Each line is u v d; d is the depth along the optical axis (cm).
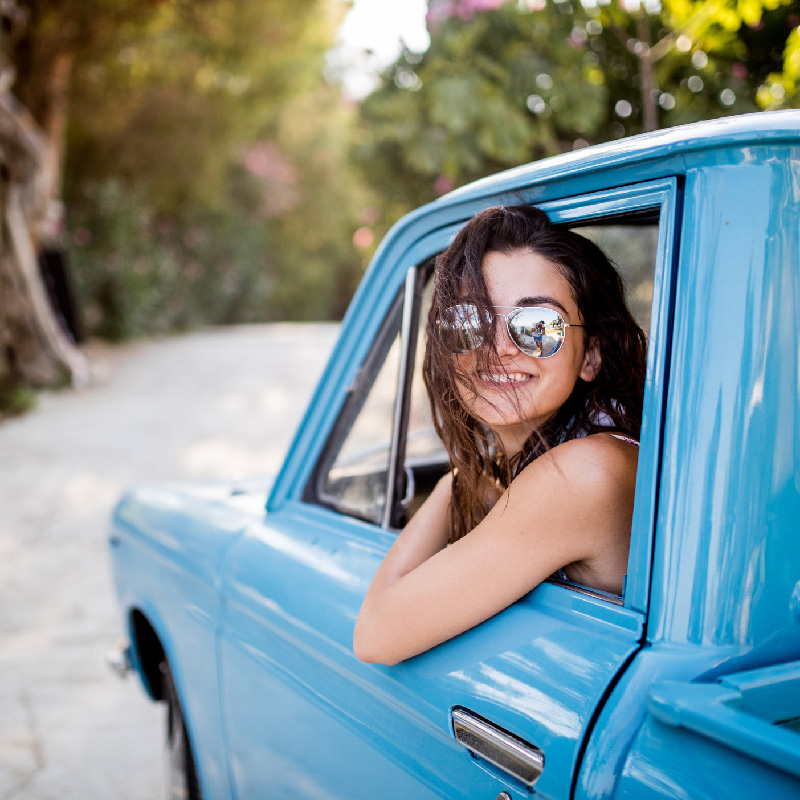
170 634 197
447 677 109
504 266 111
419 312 146
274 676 148
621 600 101
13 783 273
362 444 157
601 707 91
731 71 285
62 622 411
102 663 365
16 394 1041
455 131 431
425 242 142
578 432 120
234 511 192
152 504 226
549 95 386
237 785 169
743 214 92
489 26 418
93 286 1795
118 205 1842
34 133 1164
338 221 2753
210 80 1738
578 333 113
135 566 223
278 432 885
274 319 2972
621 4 321
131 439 858
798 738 76
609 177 106
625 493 106
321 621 136
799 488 92
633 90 350
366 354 158
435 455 163
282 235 2872
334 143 2650
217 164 1964
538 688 98
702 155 95
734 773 81
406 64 502
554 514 105
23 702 329
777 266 91
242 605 161
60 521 584
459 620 109
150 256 2023
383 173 543
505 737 98
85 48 1247
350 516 158
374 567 139
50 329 1191
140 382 1252
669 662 90
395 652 113
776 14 258
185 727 208
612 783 87
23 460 770
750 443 91
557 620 104
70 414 1004
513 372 111
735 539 90
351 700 128
